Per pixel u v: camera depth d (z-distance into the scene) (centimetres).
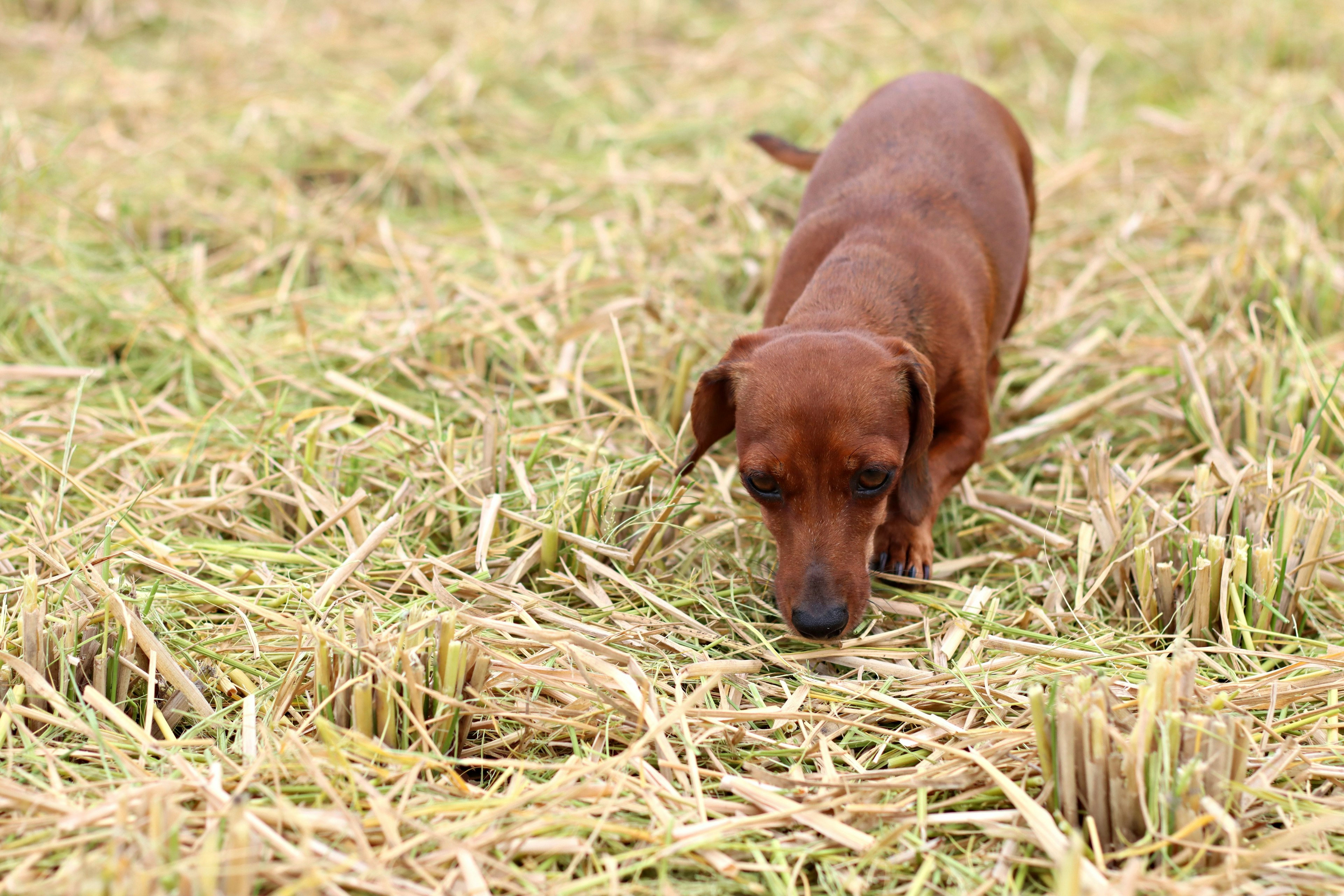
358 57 1338
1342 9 1372
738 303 920
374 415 774
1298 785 461
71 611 533
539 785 468
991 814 442
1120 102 1282
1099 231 1014
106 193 1023
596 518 619
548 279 905
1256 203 1016
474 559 618
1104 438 659
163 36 1416
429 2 1480
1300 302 865
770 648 556
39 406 763
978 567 650
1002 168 732
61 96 1219
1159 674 443
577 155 1173
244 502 674
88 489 631
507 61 1320
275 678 533
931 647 560
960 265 660
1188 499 679
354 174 1117
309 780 457
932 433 564
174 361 830
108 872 374
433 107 1219
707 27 1441
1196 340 798
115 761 477
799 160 886
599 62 1365
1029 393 796
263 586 589
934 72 802
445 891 403
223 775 460
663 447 724
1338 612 595
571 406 778
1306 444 659
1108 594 615
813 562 538
